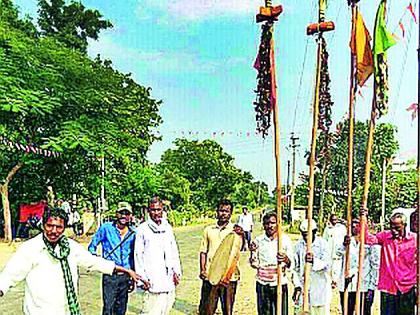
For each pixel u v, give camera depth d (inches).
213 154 2677.2
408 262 301.1
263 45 217.9
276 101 217.5
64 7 1390.3
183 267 760.3
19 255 202.8
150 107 1387.8
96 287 559.8
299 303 341.1
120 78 1055.6
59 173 1100.5
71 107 933.8
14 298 491.5
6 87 830.5
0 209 1129.4
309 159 222.4
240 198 2942.9
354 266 329.4
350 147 218.4
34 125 924.0
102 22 1416.1
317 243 329.1
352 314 338.0
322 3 219.1
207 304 336.2
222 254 317.7
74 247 213.9
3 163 1009.5
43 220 204.8
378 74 205.5
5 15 1098.7
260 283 320.2
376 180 1151.6
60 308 205.3
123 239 345.7
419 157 163.2
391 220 303.9
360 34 213.6
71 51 997.8
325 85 225.9
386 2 202.2
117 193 1257.4
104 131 936.9
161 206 323.9
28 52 895.7
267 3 216.5
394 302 304.7
